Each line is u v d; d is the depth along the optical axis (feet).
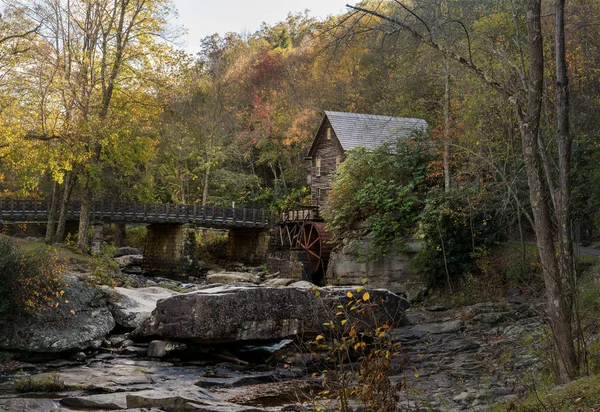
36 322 49.44
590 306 45.14
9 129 80.48
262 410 32.50
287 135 174.40
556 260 29.40
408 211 91.50
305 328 50.44
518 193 80.33
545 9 70.33
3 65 82.69
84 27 105.09
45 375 42.09
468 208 80.84
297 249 118.42
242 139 192.13
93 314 53.93
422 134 97.66
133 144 108.88
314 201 129.90
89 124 93.15
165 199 194.90
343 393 23.59
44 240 119.34
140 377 42.75
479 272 82.53
